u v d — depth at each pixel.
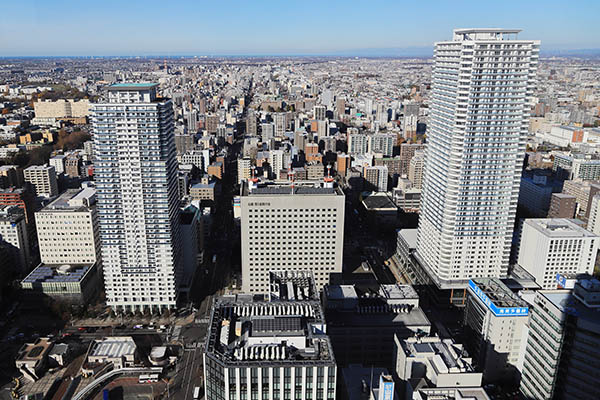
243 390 194.62
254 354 199.00
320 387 196.88
